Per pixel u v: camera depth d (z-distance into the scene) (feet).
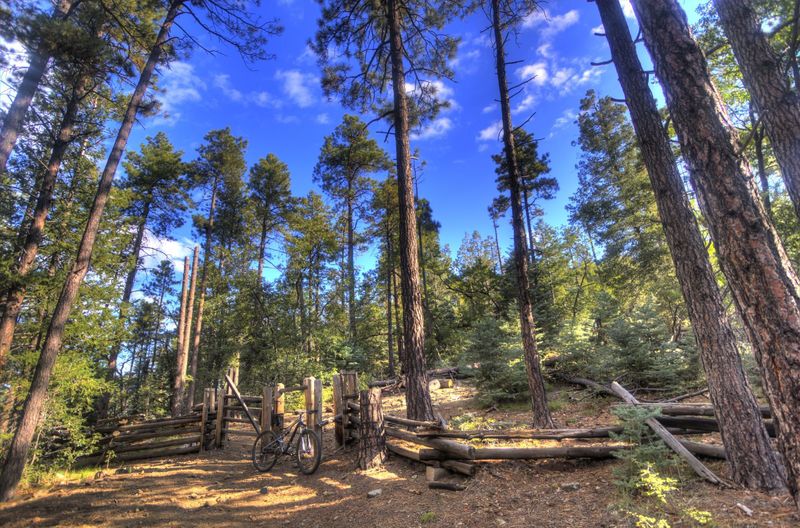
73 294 24.34
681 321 54.44
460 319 70.44
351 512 15.20
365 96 35.91
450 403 37.91
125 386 62.95
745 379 13.12
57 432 27.40
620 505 11.68
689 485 12.65
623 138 68.28
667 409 17.30
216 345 73.72
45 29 23.58
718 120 10.73
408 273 26.32
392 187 74.33
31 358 26.37
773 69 12.25
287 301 72.84
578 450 15.81
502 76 28.02
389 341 71.67
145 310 79.46
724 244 10.03
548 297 52.03
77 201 35.22
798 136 11.75
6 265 26.96
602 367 32.71
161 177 65.10
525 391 33.78
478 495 14.74
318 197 84.99
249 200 84.38
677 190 14.82
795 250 32.83
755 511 10.33
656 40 12.00
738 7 12.85
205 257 75.31
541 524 11.71
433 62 37.04
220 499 18.20
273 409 26.73
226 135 79.00
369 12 33.32
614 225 67.36
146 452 27.81
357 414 24.03
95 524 15.70
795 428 8.48
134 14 31.07
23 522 16.21
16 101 26.71
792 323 8.79
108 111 37.14
